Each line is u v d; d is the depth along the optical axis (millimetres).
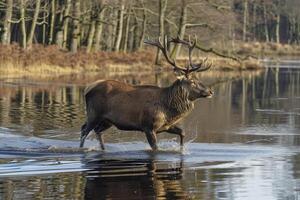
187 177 27812
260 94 72375
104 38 131250
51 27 110875
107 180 27000
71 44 109938
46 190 25203
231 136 40344
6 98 61094
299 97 69250
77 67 98875
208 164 30844
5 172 28469
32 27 102750
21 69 90688
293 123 47469
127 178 27359
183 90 34219
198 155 33250
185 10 121375
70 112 51000
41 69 92625
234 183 26828
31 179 27062
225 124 46500
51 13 111938
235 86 83188
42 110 52125
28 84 76562
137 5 129125
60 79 84625
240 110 56062
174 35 129250
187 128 44094
